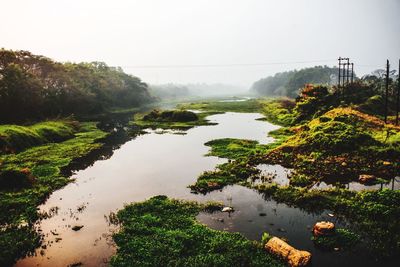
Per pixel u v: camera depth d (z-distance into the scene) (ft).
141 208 52.90
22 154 98.37
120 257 38.14
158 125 169.17
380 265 36.06
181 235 42.27
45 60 198.29
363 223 45.06
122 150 106.11
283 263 36.45
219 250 38.99
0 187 64.75
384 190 52.47
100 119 204.64
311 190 57.67
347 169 69.46
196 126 162.81
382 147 78.79
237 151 95.35
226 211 51.78
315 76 407.64
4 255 39.50
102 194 63.10
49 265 38.17
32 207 55.36
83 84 235.81
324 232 42.04
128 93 320.91
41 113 171.63
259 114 218.79
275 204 54.60
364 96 161.17
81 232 46.50
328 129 89.45
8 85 147.13
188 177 72.38
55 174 75.97
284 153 85.40
